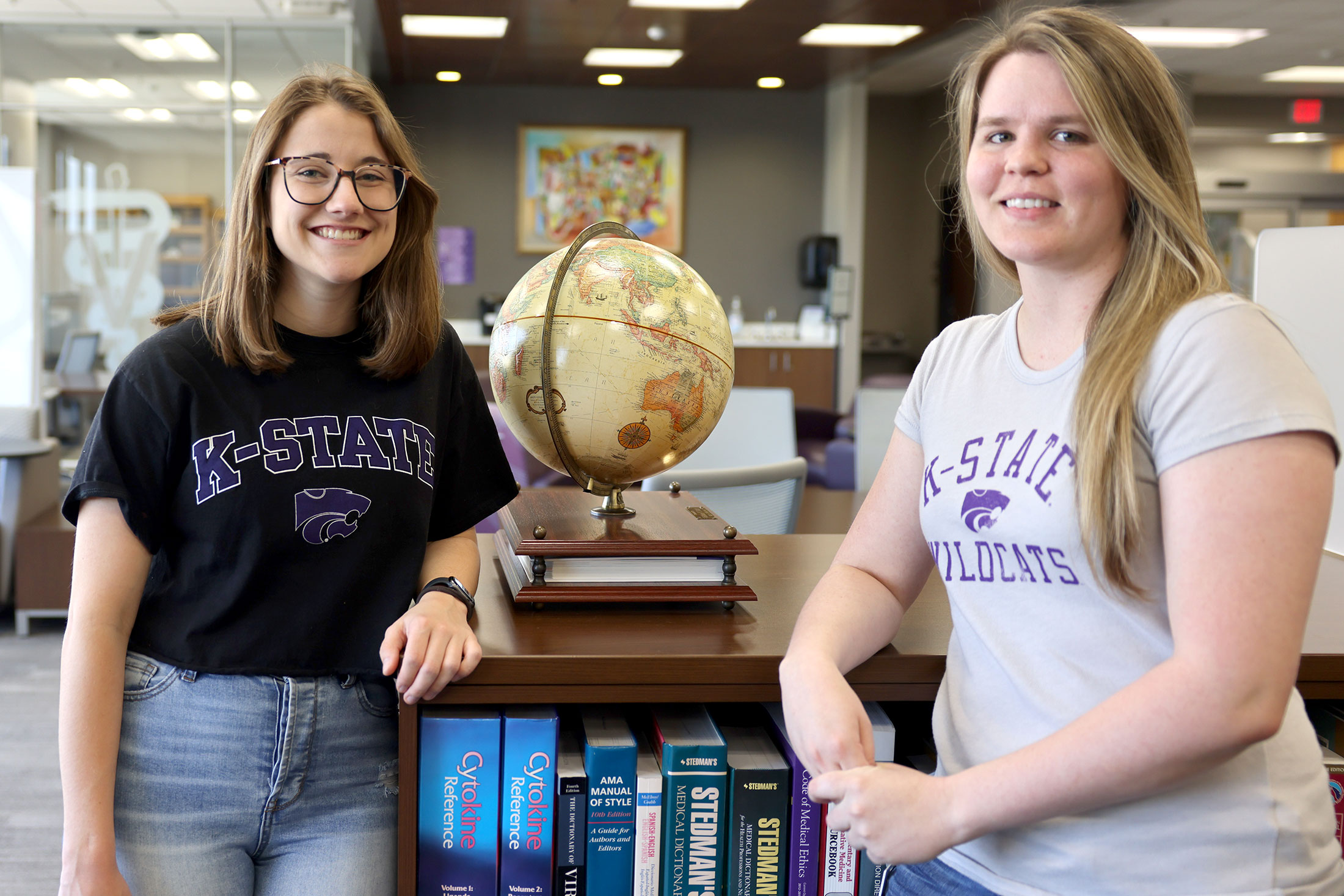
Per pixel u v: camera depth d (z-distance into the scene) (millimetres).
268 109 1185
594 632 1193
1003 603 966
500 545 1614
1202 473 820
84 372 6469
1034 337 1009
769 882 1160
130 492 1141
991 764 880
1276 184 8625
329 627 1187
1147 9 6258
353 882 1177
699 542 1278
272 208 1180
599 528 1330
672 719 1239
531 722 1115
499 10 6496
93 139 6551
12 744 2998
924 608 1343
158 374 1154
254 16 6516
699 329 1294
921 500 1079
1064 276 974
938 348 1126
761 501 2299
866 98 9117
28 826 2508
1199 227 921
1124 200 949
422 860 1124
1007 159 947
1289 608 794
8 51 6441
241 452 1163
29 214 4578
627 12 6566
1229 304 867
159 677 1167
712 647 1143
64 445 6207
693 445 1360
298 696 1169
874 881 1167
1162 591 891
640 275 1277
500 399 1337
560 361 1250
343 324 1266
